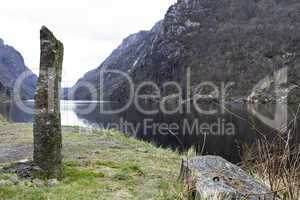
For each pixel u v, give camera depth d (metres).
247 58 122.62
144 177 6.65
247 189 4.68
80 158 8.38
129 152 9.62
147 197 5.42
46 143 6.10
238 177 5.16
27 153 8.96
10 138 11.99
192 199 5.04
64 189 5.53
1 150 9.50
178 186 5.56
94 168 7.17
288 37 128.75
